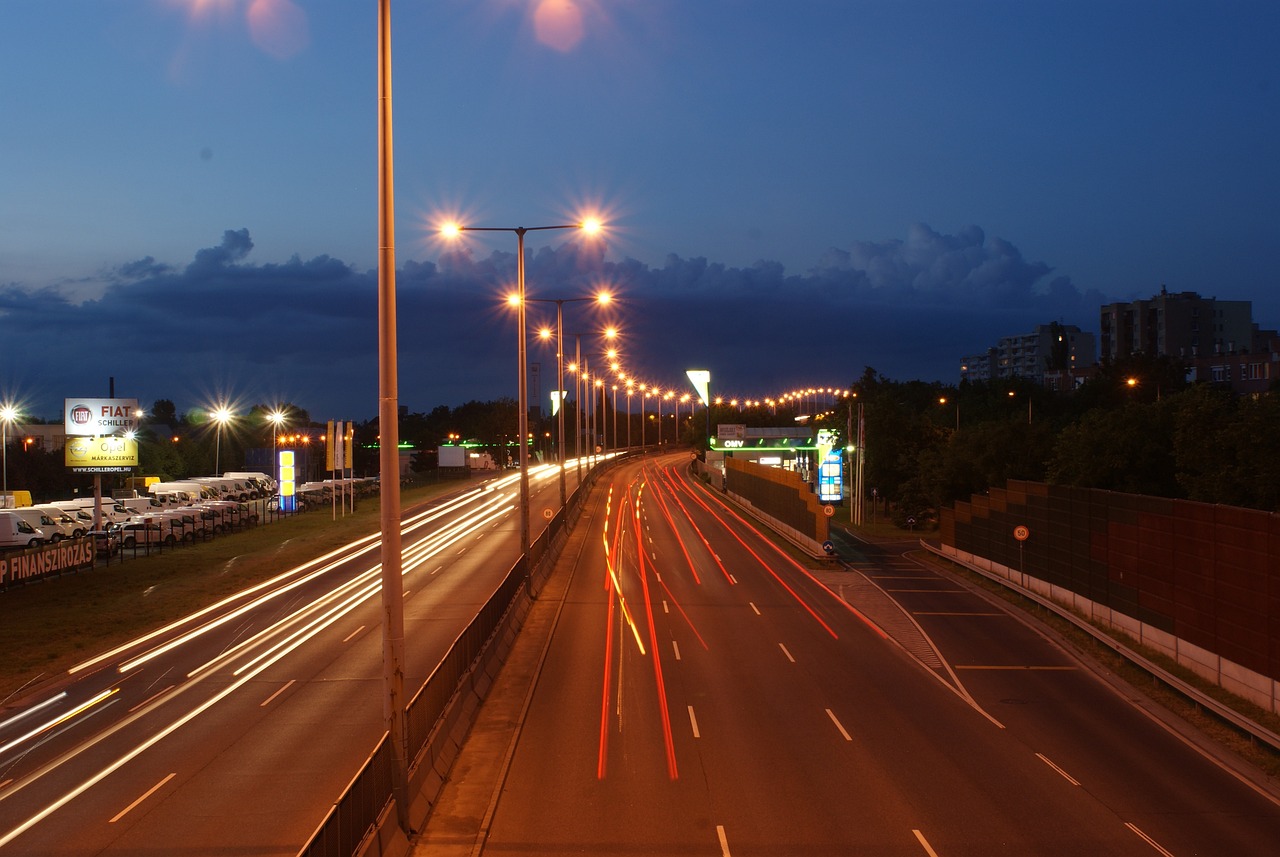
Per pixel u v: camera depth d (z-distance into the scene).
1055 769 20.92
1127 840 16.83
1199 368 127.81
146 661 31.31
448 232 38.78
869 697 27.09
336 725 23.23
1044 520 44.66
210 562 56.31
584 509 87.00
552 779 19.84
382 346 16.20
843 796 18.88
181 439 146.75
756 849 16.22
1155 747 22.89
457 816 17.66
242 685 27.55
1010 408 119.00
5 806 18.06
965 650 33.78
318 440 158.38
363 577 49.38
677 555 59.22
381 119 16.28
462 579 48.69
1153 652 33.59
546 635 35.41
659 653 32.53
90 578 50.16
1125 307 158.62
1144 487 49.72
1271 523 26.73
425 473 139.25
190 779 19.39
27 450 99.56
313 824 16.88
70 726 23.83
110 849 15.85
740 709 25.58
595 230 39.06
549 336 72.00
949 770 20.69
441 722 20.89
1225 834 17.20
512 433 196.88
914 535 73.88
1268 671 26.81
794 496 66.75
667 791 19.12
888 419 90.94
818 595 45.28
